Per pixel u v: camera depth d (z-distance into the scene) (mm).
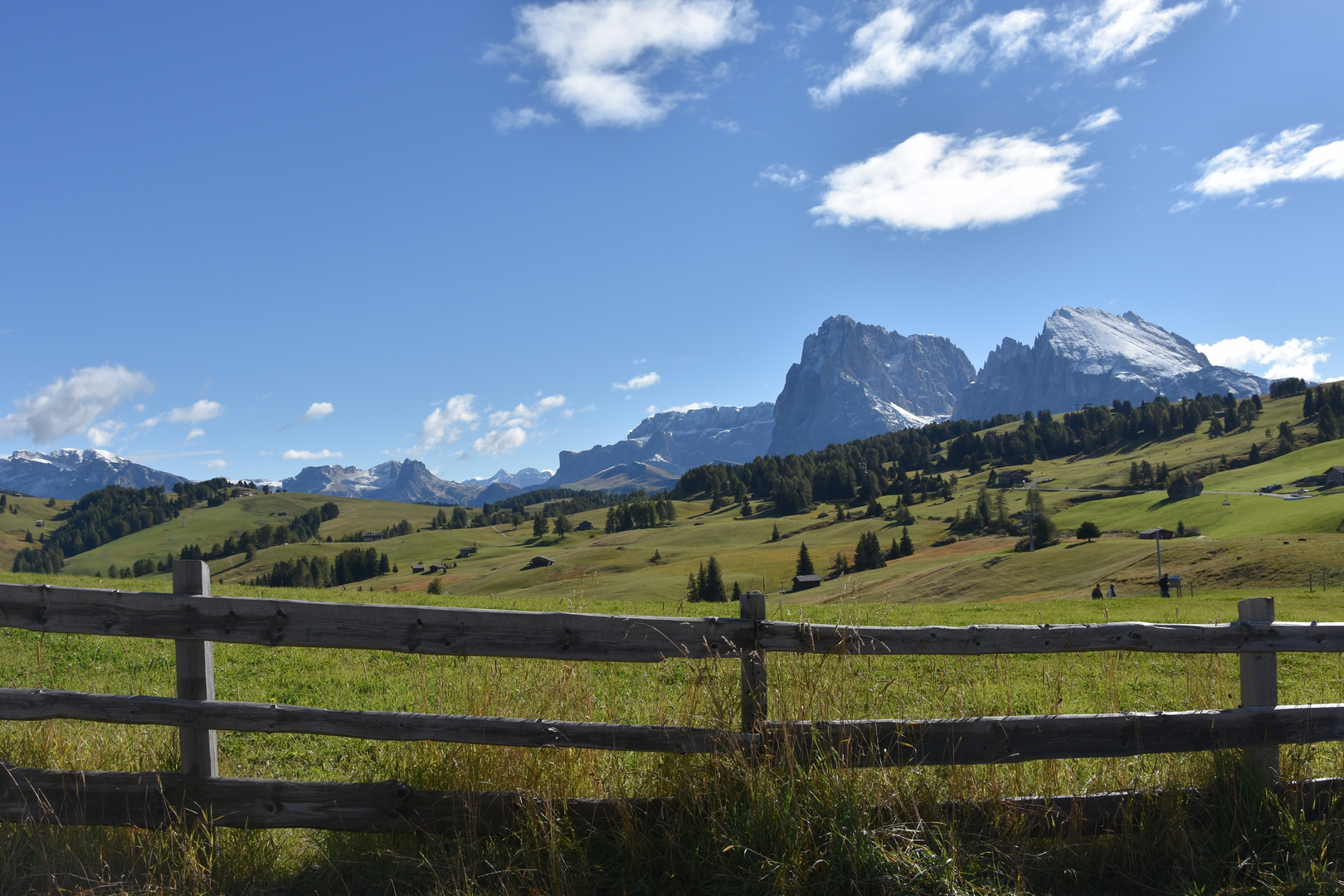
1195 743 4863
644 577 134500
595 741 4492
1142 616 26531
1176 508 159375
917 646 4648
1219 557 89125
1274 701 4984
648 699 7461
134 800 4484
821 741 4590
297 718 4426
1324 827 4711
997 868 4363
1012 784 4922
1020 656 14469
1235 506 146375
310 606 4449
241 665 11508
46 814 4426
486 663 5879
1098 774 5316
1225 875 4516
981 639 4684
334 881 4320
